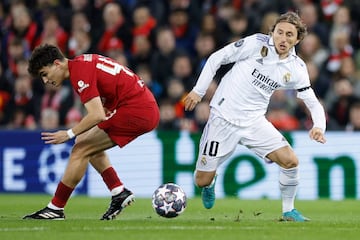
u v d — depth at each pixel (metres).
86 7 60.31
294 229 27.14
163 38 55.28
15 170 50.25
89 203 42.28
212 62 30.94
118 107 29.86
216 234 25.55
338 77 53.56
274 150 30.86
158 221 29.62
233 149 31.70
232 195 47.94
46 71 29.02
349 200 46.38
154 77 55.03
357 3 57.34
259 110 31.28
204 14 58.41
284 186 30.84
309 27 55.62
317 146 48.03
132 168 49.03
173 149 48.69
